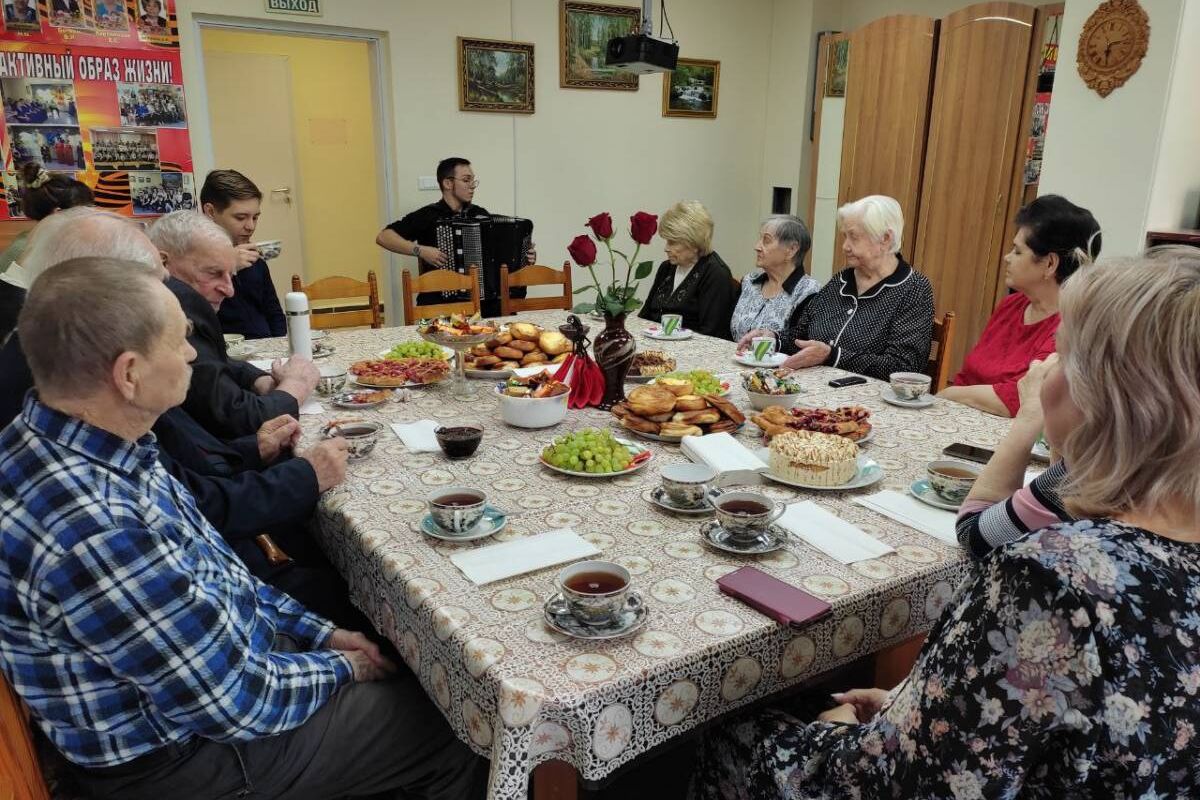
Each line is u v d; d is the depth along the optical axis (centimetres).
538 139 516
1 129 374
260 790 112
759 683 105
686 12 548
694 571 119
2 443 96
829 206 557
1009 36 404
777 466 152
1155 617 64
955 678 70
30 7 370
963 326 449
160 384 99
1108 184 332
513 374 223
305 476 147
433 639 108
